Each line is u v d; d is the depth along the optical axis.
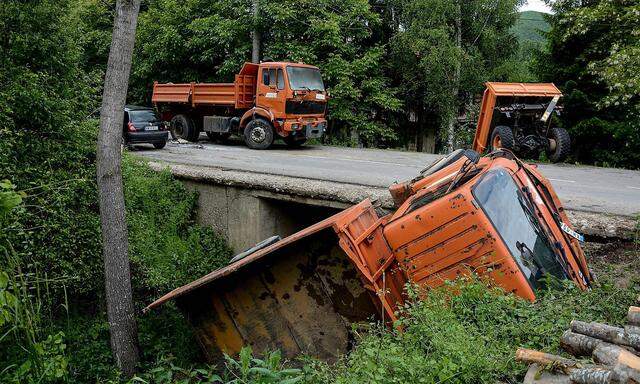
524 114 14.84
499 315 4.70
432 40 23.19
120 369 7.53
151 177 12.37
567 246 6.15
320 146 20.31
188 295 6.86
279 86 17.86
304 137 18.58
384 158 15.91
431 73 23.41
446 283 5.16
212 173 11.87
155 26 25.64
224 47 23.97
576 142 20.33
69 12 10.24
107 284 7.54
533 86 14.88
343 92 22.58
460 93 25.44
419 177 7.86
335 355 6.34
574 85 19.80
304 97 18.02
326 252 6.33
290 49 22.69
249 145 18.56
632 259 7.01
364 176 11.47
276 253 6.42
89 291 9.41
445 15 23.88
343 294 6.31
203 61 24.86
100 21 26.47
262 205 11.27
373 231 6.59
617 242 7.29
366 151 18.44
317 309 6.44
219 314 6.84
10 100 8.62
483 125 15.28
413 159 15.62
